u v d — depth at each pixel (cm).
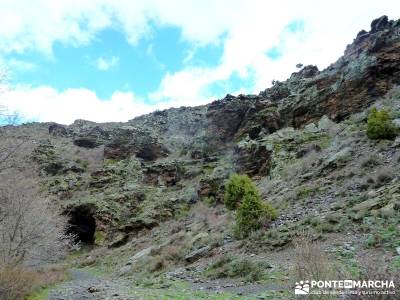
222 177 3584
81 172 5394
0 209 1805
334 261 1065
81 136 6881
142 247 3100
